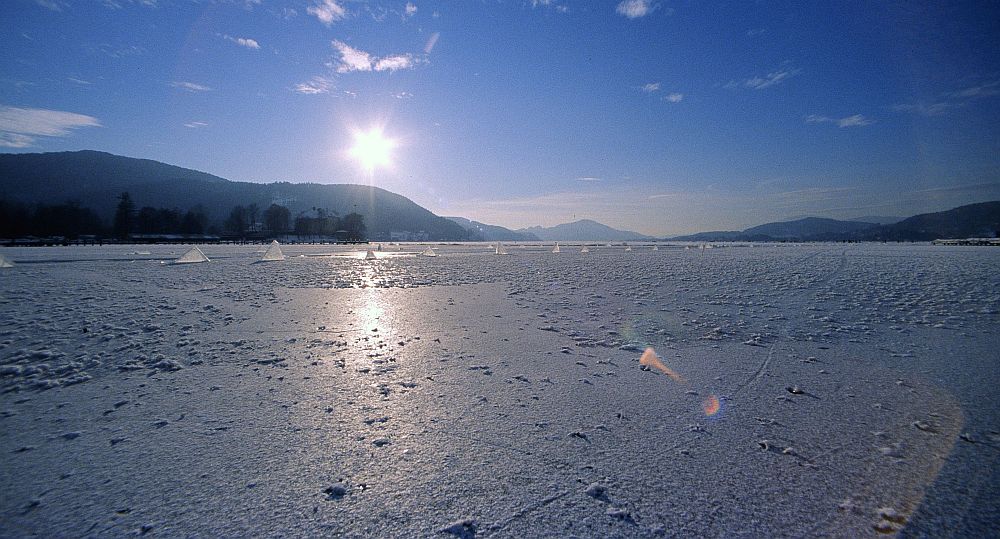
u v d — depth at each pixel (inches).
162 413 159.2
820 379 199.8
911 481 115.5
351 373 205.3
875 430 146.3
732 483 115.2
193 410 161.8
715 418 156.6
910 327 307.0
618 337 279.4
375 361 224.8
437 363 222.1
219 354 236.2
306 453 129.7
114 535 94.9
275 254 1170.0
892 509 103.6
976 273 626.8
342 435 141.3
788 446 135.6
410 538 94.2
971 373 206.8
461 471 120.3
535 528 97.6
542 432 144.4
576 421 153.3
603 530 97.1
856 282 542.6
